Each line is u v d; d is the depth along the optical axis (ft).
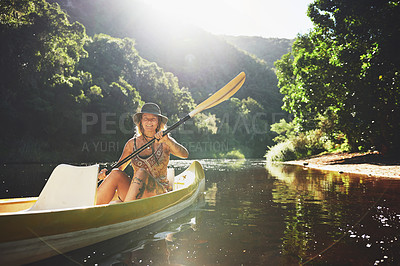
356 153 49.11
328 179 23.08
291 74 57.47
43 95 84.89
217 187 18.65
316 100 48.62
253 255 6.29
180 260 6.02
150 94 155.33
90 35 313.12
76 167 7.99
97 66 136.36
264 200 13.58
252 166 46.85
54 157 80.33
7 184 19.69
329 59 46.50
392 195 14.82
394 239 7.38
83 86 105.91
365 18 39.55
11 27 76.33
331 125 57.72
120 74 140.05
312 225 8.87
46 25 82.38
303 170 34.30
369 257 6.13
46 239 6.14
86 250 6.70
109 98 110.01
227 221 9.48
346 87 43.04
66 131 88.58
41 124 82.53
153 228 8.65
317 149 66.23
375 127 41.45
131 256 6.28
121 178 9.49
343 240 7.30
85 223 6.87
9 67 77.25
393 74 35.68
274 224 9.03
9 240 5.64
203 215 10.42
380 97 39.01
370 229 8.36
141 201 8.77
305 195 15.05
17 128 79.25
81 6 344.49
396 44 33.53
